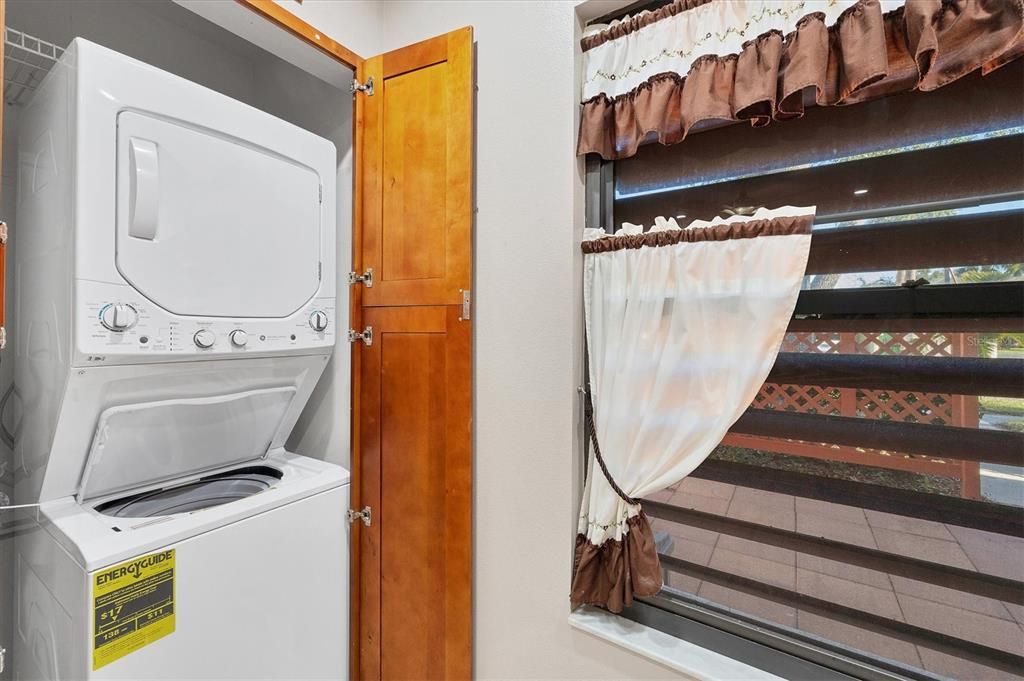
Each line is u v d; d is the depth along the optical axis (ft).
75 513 3.93
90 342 3.46
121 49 5.79
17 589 4.43
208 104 4.22
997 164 3.21
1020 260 3.15
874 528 3.64
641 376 4.11
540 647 4.73
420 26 5.53
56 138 3.69
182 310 4.05
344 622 5.35
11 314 4.60
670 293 4.01
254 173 4.62
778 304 3.54
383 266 5.48
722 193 4.18
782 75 3.54
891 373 3.55
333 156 5.54
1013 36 2.82
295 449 6.77
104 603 3.37
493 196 4.96
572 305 4.52
